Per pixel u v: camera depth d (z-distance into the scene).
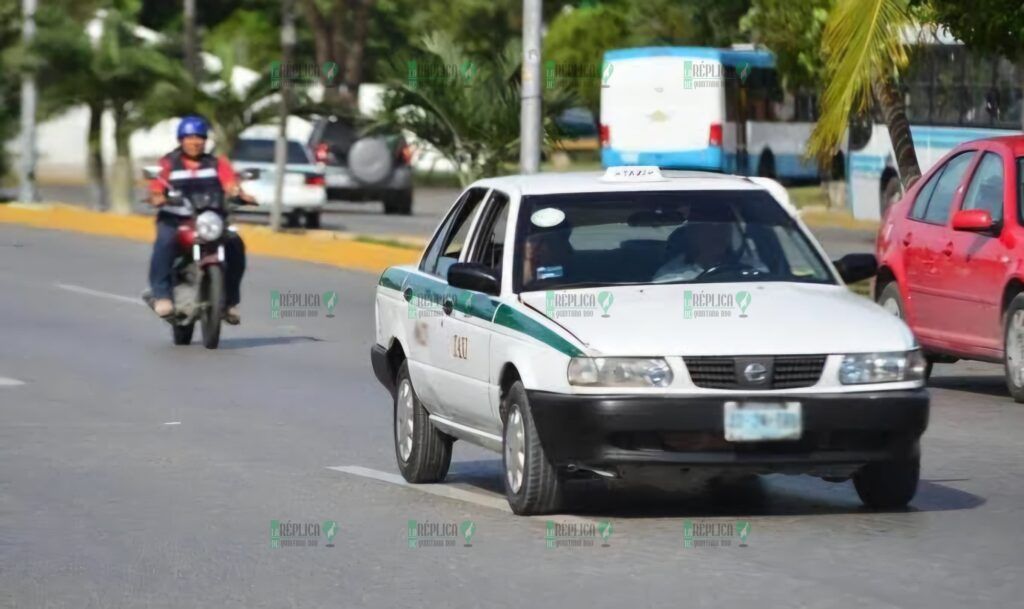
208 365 44.72
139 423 35.75
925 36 62.03
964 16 48.59
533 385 24.55
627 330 24.16
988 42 49.06
